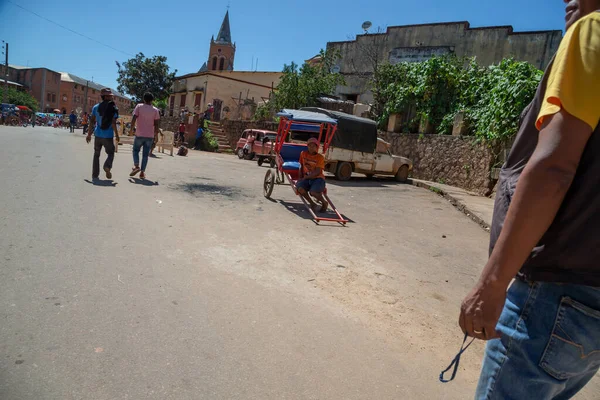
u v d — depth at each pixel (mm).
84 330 2781
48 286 3338
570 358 1207
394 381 2703
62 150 12984
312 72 23875
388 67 18672
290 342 2990
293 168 8617
